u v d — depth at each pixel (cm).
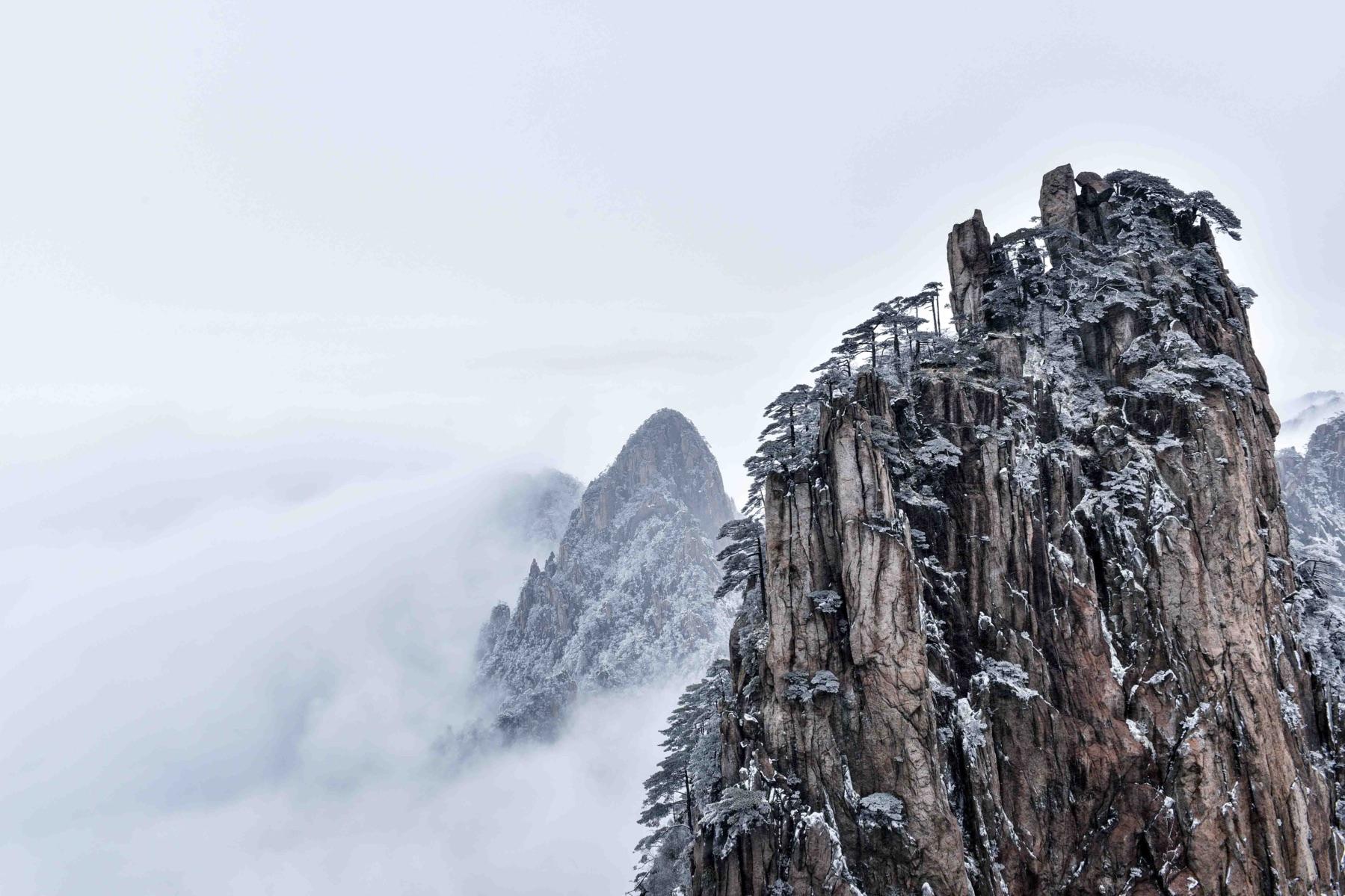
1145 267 10212
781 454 9362
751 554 10038
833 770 7950
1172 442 9094
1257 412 9938
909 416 9438
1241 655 8506
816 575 8450
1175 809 8175
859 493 8312
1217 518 8856
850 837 7781
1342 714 9144
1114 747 8344
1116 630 8775
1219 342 9900
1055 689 8544
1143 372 9631
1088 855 8175
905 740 7850
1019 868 8081
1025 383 9788
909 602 8081
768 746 8244
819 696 8138
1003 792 8281
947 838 7675
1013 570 8856
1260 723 8350
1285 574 9594
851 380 10038
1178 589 8662
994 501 8975
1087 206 11269
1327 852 8475
